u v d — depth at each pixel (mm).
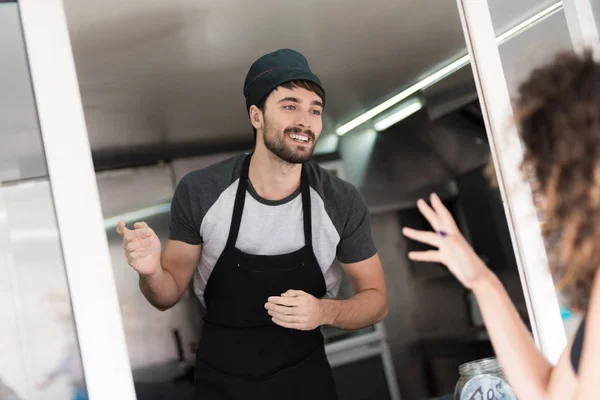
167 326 2191
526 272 1680
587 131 846
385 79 2338
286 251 2156
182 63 1981
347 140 2500
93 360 1275
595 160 845
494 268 2625
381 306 2189
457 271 989
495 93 1726
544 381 958
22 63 1332
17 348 1260
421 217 2609
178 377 2189
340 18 2020
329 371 2209
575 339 933
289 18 1937
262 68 2021
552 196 882
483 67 1730
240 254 2111
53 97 1319
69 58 1337
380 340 2498
